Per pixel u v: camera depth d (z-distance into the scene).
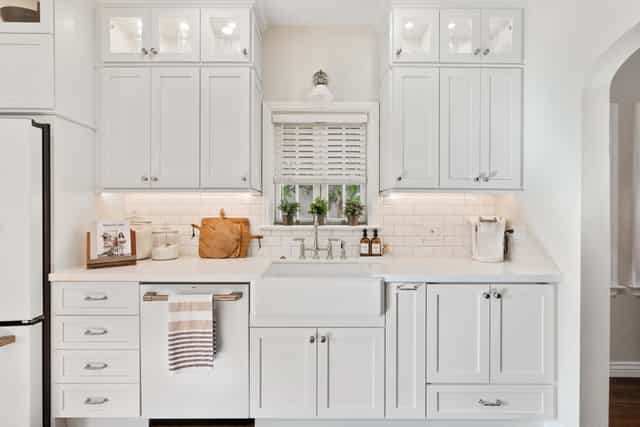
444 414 2.15
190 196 2.86
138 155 2.49
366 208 2.94
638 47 1.70
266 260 2.67
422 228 2.86
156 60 2.48
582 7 1.92
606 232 1.94
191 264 2.47
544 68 2.26
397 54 2.48
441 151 2.50
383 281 2.13
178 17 2.49
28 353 2.00
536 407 2.14
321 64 2.90
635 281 2.83
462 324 2.13
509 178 2.51
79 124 2.33
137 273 2.13
